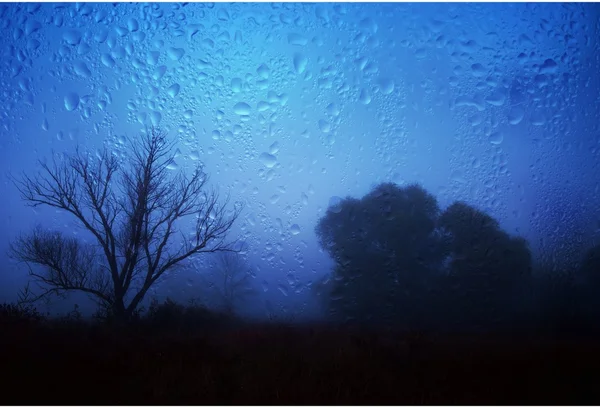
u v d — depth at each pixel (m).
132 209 6.14
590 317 5.01
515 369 3.67
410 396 3.17
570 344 4.37
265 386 3.32
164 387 3.20
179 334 4.73
